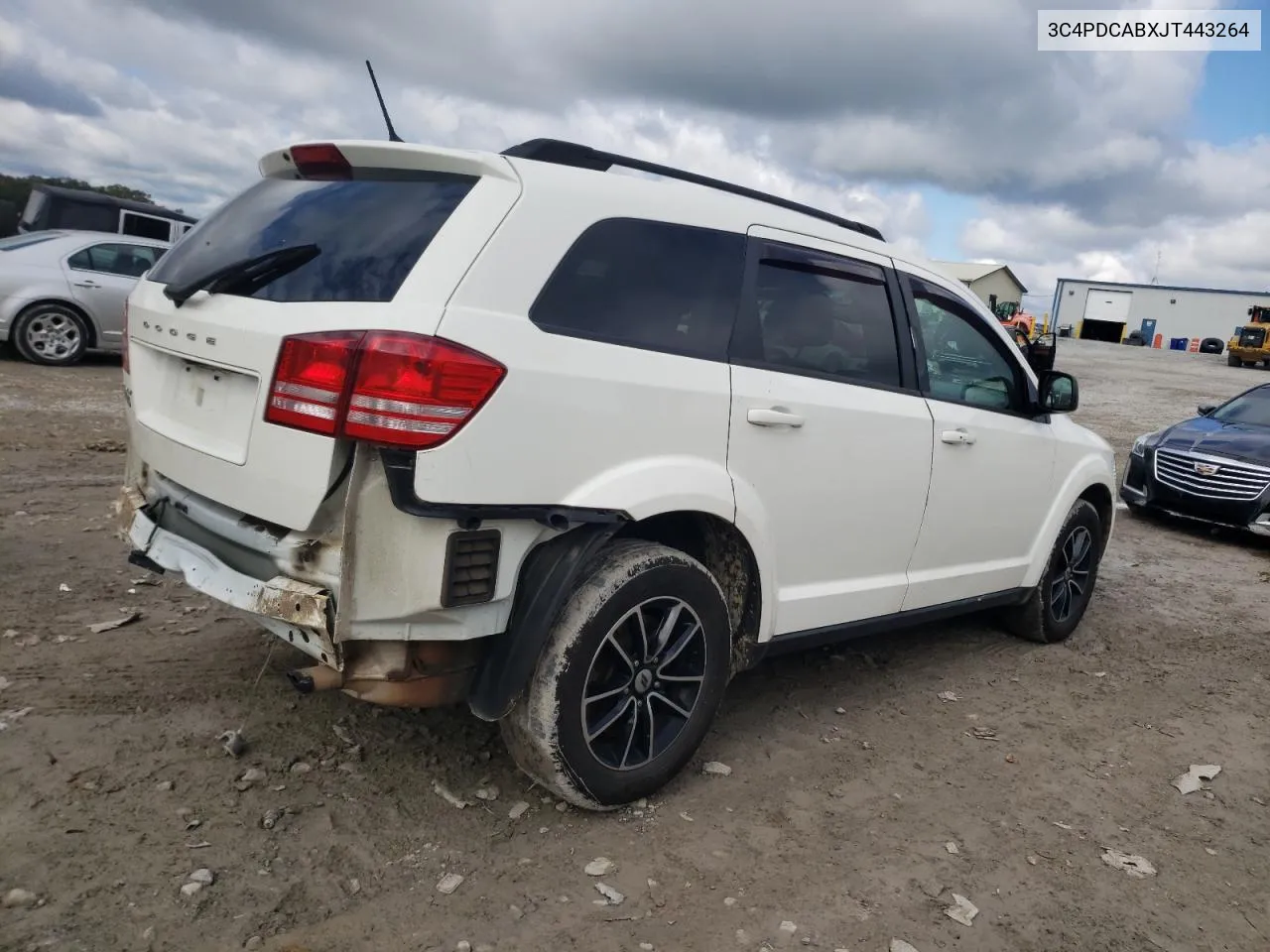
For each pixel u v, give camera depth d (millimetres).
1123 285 69375
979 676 4641
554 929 2467
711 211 3213
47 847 2561
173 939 2275
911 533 3965
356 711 3518
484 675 2709
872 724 3955
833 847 2982
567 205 2746
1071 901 2809
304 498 2412
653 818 3051
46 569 4699
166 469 2930
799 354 3453
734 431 3127
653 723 3061
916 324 3984
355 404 2322
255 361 2500
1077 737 4016
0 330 10875
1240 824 3373
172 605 4395
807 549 3502
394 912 2467
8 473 6523
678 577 3000
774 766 3494
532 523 2645
